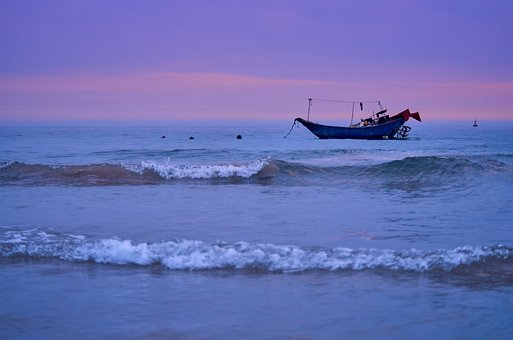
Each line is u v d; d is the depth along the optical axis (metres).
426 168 20.11
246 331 5.95
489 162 21.03
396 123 50.03
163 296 7.05
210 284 7.52
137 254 8.78
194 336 5.83
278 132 101.12
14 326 6.17
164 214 12.85
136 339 5.76
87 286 7.48
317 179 19.72
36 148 39.75
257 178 20.05
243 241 9.95
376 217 12.39
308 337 5.81
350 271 8.00
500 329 6.00
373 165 20.92
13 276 7.99
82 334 5.91
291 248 9.26
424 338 5.80
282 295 7.06
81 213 13.02
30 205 14.26
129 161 27.28
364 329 6.01
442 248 9.40
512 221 11.86
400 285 7.41
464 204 14.22
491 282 7.51
